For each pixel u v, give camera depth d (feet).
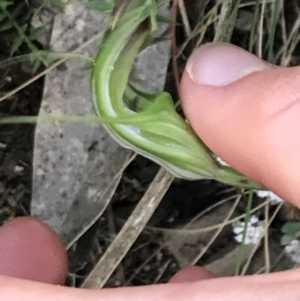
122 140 0.25
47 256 0.30
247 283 0.18
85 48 0.32
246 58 0.22
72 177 0.33
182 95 0.23
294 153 0.19
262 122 0.20
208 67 0.22
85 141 0.33
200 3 0.33
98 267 0.33
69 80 0.32
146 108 0.25
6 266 0.29
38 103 0.33
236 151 0.21
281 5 0.33
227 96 0.21
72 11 0.31
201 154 0.25
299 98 0.19
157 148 0.25
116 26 0.23
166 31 0.31
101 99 0.24
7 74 0.33
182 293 0.18
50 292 0.18
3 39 0.32
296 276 0.18
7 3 0.29
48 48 0.32
